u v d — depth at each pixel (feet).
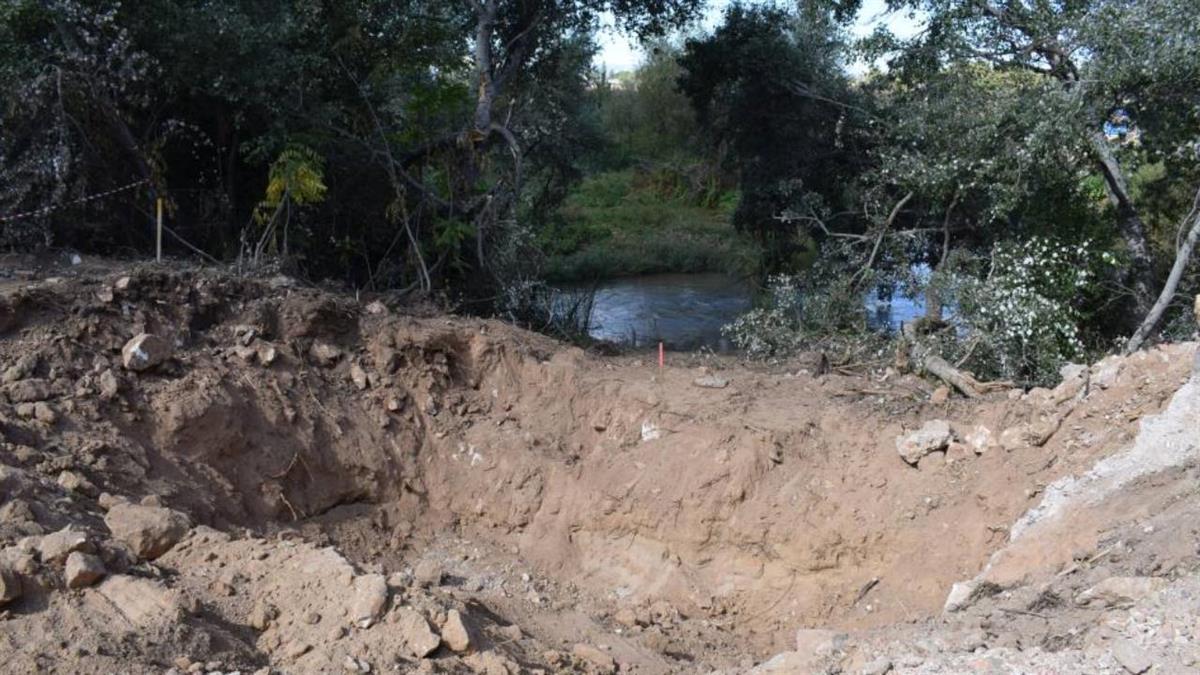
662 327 60.49
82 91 33.68
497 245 43.88
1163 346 25.35
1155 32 35.12
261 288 31.01
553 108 55.98
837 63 54.75
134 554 19.56
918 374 34.68
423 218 43.91
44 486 21.11
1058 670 15.92
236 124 38.99
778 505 27.09
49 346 25.64
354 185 42.75
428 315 35.73
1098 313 42.60
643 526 28.27
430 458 30.19
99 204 35.45
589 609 26.86
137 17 35.14
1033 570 20.68
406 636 18.48
